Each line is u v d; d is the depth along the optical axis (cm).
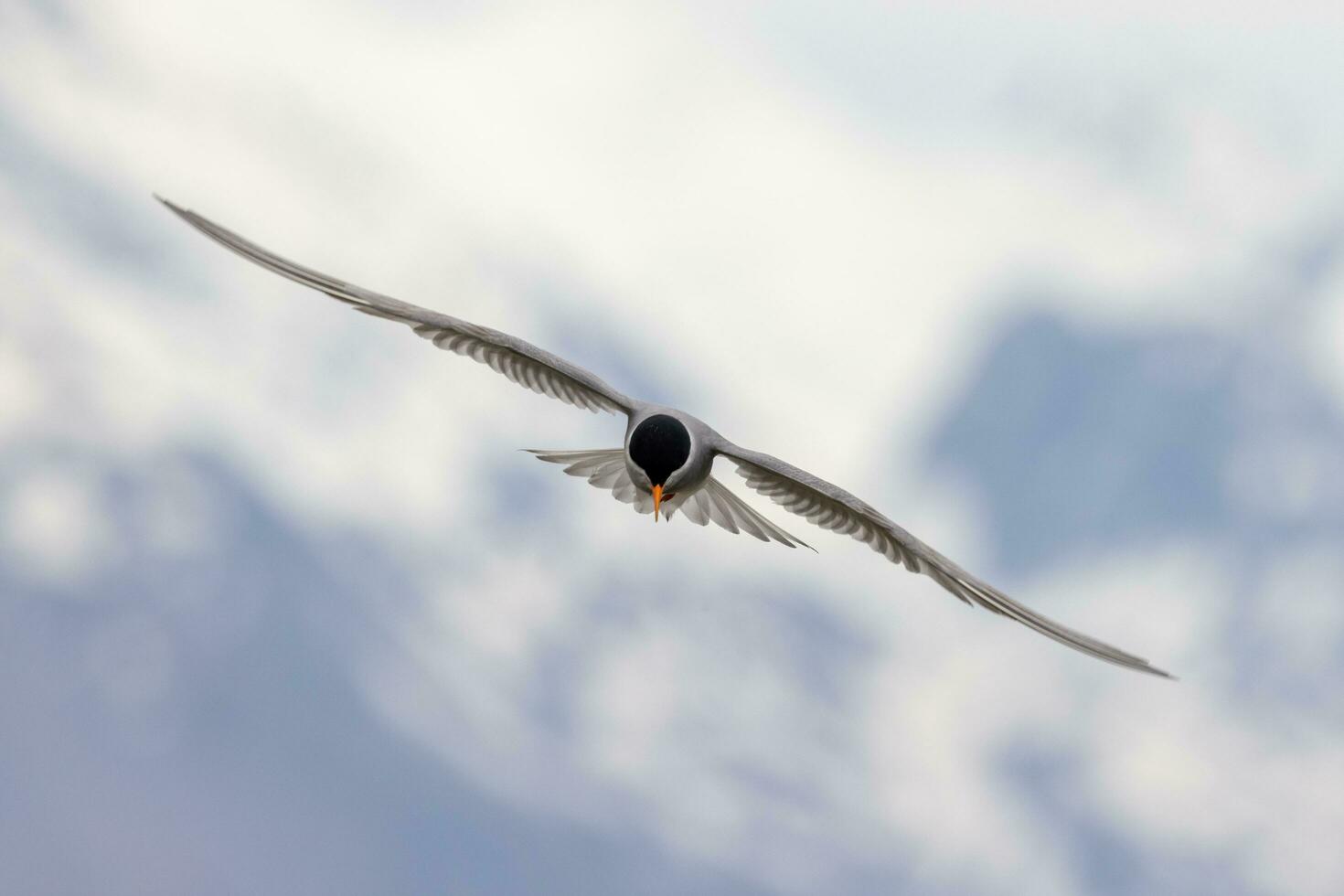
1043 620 998
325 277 1113
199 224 1075
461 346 1173
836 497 1116
